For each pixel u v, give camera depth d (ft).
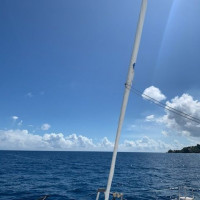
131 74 20.04
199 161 452.35
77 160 454.40
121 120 20.25
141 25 19.12
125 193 119.85
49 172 228.63
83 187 140.36
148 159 536.01
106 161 432.66
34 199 103.19
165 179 183.01
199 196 107.86
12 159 438.81
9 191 120.88
